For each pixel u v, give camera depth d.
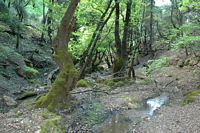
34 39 40.22
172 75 27.22
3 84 21.78
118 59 25.73
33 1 38.47
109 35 28.81
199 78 24.25
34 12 43.16
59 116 15.08
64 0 32.25
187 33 25.92
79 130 14.18
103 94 21.11
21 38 37.19
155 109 17.80
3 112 16.09
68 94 16.94
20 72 25.86
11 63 26.70
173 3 34.91
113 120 16.00
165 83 24.86
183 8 22.03
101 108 17.73
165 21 43.00
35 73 27.69
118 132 14.14
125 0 24.03
